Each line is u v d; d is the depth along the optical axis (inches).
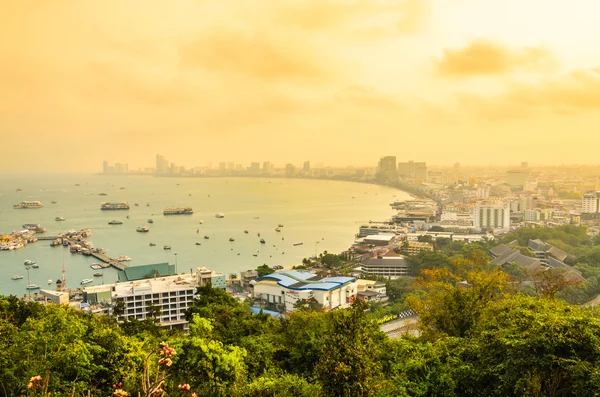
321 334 2997.0
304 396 2043.6
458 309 3174.2
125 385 1993.1
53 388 1797.5
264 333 3432.6
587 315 1952.5
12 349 1959.9
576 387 1668.3
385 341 2920.8
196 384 2174.0
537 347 1758.1
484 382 2034.9
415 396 2103.8
